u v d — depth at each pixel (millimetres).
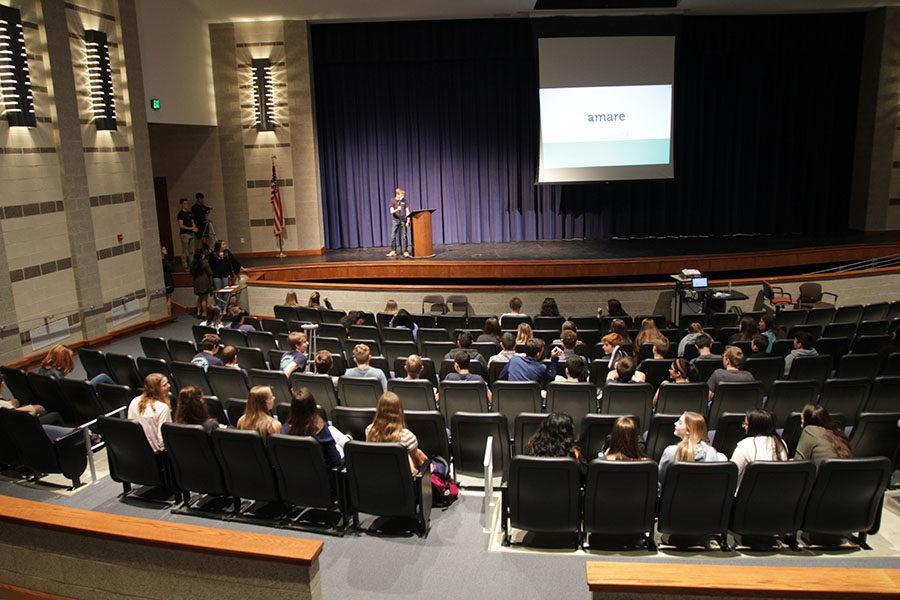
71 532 3525
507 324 10148
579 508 4410
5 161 9766
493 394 6121
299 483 4707
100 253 11695
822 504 4297
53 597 3717
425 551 4500
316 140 16594
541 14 15969
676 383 6043
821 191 18078
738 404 6156
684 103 17422
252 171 16328
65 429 5840
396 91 17188
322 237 17094
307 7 15039
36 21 10344
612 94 16469
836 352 8445
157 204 16344
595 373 7367
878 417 5152
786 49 17078
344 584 4160
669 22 16156
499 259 15180
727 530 4402
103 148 11781
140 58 12633
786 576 2777
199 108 15391
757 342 7633
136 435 5070
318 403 6617
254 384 6727
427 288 12758
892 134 17016
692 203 18047
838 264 16109
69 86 10875
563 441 4418
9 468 6039
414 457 4691
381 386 6277
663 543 4551
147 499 5383
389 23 16484
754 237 17672
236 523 4945
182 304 14852
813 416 4668
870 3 16031
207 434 4840
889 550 4445
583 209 18000
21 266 10078
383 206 17688
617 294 12273
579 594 4020
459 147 17531
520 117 17438
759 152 17859
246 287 13633
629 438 4277
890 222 17469
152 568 3471
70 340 11117
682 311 12039
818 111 17641
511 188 17797
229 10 15023
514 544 4570
